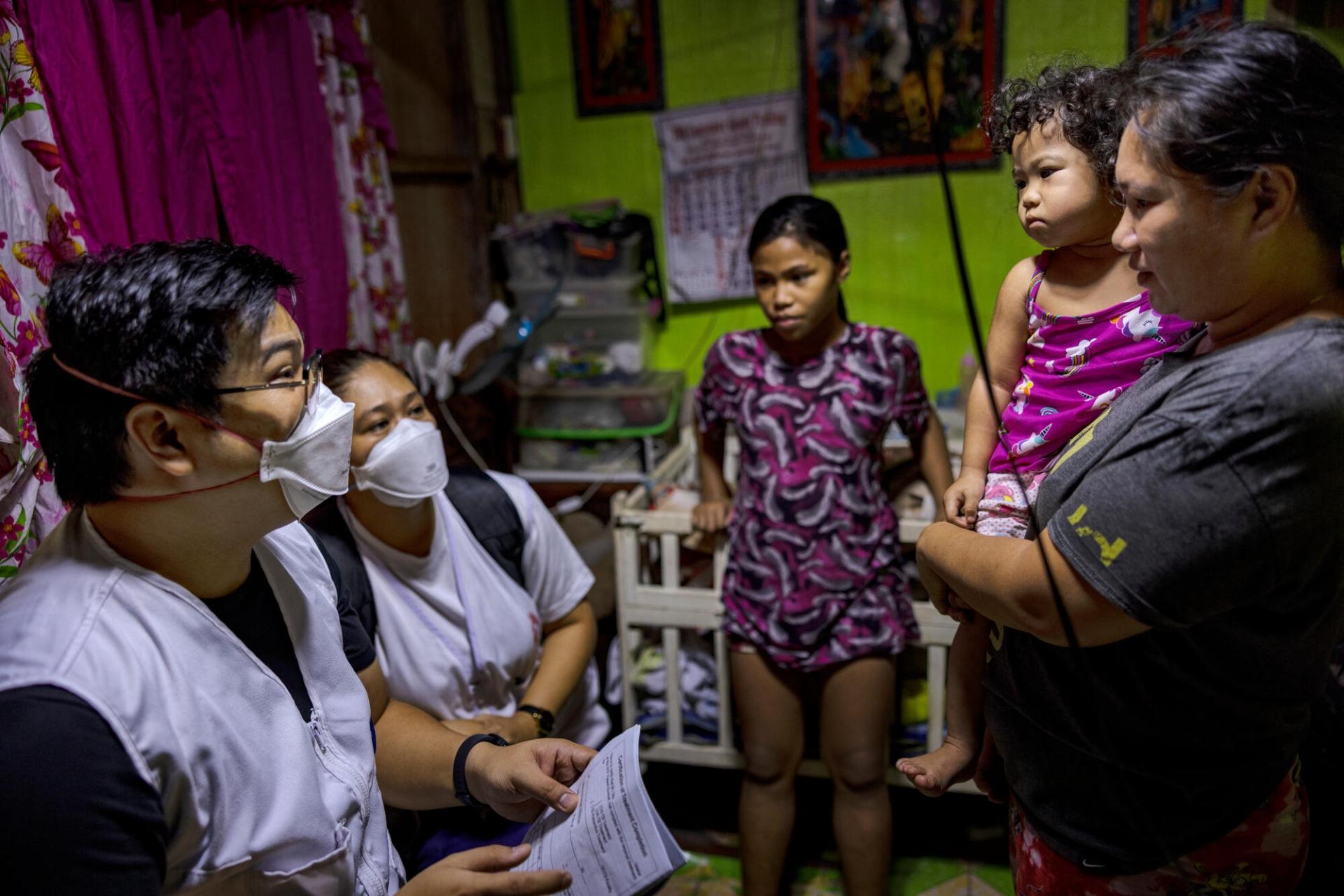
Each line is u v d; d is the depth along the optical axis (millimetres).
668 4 2576
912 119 2432
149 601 743
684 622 1780
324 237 1837
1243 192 582
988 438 1042
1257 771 749
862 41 2422
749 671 1591
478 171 2652
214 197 1568
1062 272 952
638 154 2711
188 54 1508
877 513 1561
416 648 1327
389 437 1233
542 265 2613
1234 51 580
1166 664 710
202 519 770
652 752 1876
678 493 1868
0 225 1131
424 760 1120
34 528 1141
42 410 727
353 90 1985
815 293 1485
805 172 2559
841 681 1542
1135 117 623
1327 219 608
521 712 1379
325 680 900
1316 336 597
